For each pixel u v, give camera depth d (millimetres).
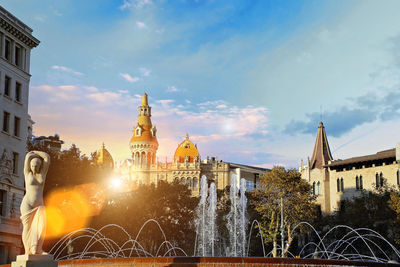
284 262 25344
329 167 112625
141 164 192000
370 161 102125
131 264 25875
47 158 19266
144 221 92750
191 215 104500
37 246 18391
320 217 94125
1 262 62844
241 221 103188
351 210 82625
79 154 77375
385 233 75000
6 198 64625
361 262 26656
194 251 102438
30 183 18922
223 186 180875
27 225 18609
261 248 100062
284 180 79438
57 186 71438
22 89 71125
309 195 82500
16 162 68375
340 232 83500
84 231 75500
